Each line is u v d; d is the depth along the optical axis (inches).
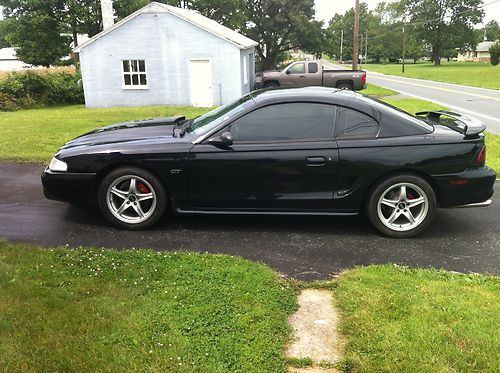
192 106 855.1
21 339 104.5
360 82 885.2
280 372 97.3
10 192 233.1
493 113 601.0
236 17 1841.8
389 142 171.3
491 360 98.7
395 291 128.9
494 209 212.1
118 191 181.5
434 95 890.1
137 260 149.1
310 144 172.1
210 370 96.0
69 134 393.4
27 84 930.1
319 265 152.3
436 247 169.0
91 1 1520.7
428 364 97.3
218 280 135.2
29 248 157.8
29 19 1610.5
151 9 822.5
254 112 175.5
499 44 2448.3
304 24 1936.5
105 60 858.1
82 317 113.3
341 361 101.0
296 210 179.0
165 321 112.3
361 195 175.5
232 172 174.9
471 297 125.6
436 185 173.2
